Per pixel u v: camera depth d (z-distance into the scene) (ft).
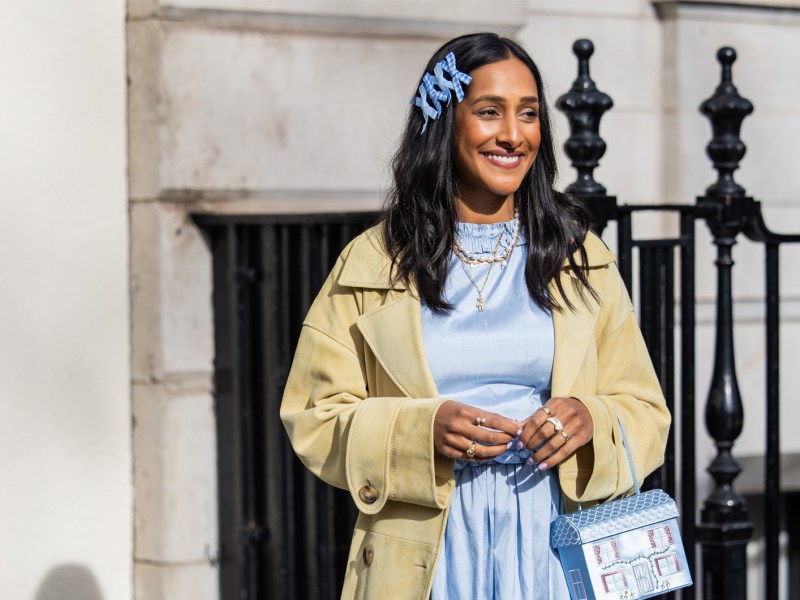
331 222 15.25
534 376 10.37
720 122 14.58
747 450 20.16
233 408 16.84
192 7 16.24
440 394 10.35
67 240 16.22
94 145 16.37
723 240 14.75
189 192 16.46
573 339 10.41
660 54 20.24
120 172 16.58
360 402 10.41
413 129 10.81
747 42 20.42
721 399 15.06
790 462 20.61
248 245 16.70
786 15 20.57
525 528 10.21
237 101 16.67
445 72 10.52
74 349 16.34
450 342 10.28
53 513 16.30
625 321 10.89
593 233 11.13
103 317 16.53
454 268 10.54
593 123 13.38
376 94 17.49
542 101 10.83
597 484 10.18
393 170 11.10
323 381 10.76
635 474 10.35
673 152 20.13
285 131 16.97
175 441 16.63
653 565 10.16
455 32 18.01
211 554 17.03
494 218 10.71
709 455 19.83
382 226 10.93
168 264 16.48
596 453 10.05
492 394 10.32
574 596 10.23
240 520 16.83
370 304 10.68
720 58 14.52
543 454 9.80
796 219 20.80
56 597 16.31
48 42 16.02
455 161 10.61
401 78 17.66
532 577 10.15
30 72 15.92
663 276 13.92
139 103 16.42
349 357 10.76
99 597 16.65
